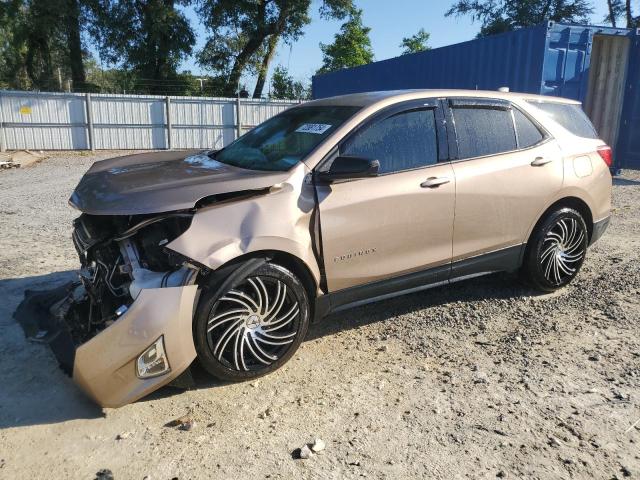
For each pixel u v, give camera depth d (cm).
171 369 321
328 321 460
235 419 321
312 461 283
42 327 400
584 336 424
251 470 277
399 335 432
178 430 311
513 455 286
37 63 3500
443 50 1351
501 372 371
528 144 479
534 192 471
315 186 375
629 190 1080
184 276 325
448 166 430
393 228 402
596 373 368
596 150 524
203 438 303
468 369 376
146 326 310
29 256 632
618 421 314
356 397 343
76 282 421
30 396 345
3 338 418
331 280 386
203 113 2252
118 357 307
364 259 395
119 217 352
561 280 511
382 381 362
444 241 432
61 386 357
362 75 1745
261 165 403
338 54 3909
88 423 318
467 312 473
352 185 386
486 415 321
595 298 498
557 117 511
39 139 2086
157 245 340
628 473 271
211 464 282
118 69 3438
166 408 334
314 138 400
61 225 807
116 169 414
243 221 342
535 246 487
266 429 311
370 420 319
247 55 3266
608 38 1180
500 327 444
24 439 303
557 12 3384
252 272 344
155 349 314
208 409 332
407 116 423
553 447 292
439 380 362
